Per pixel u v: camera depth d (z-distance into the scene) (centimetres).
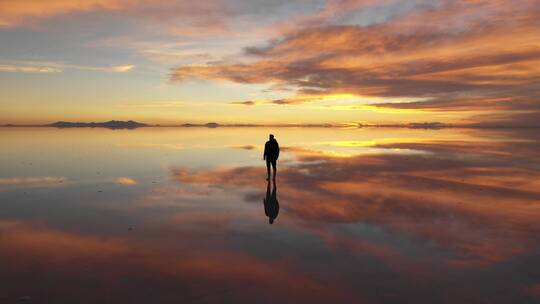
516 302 372
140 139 3806
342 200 870
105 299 375
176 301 372
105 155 1961
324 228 640
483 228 633
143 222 672
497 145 2869
